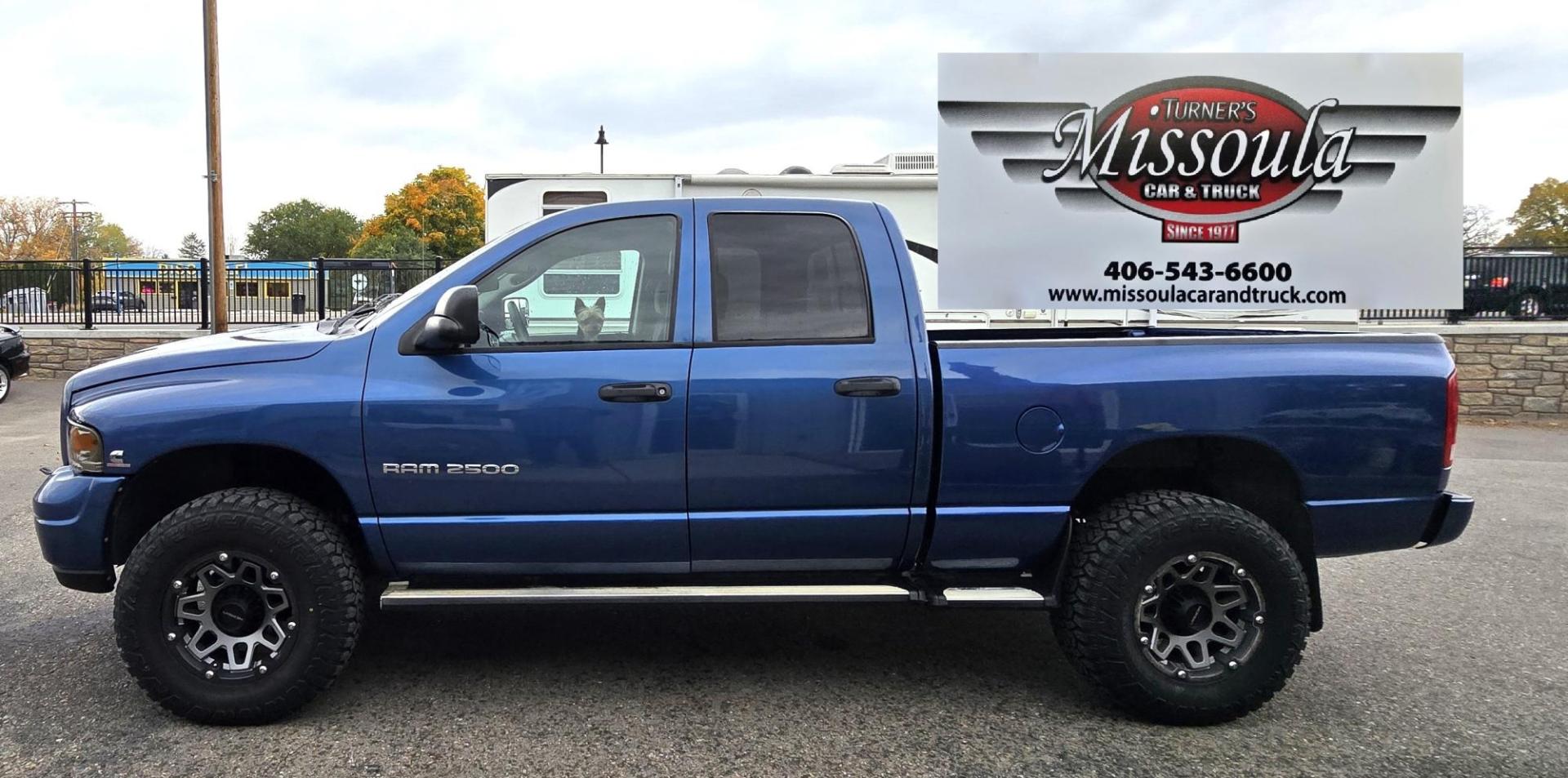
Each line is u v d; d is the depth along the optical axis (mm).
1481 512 7082
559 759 3174
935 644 4312
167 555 3281
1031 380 3477
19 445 9562
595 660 4078
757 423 3424
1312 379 3500
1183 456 3721
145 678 3312
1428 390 3545
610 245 3602
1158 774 3107
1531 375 12055
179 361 3457
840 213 3666
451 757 3184
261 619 3426
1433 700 3727
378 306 4043
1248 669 3406
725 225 3621
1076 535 3572
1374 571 5566
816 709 3600
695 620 4605
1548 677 3959
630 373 3422
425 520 3422
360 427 3355
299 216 82812
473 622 4566
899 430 3463
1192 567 3420
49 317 16234
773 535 3504
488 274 3553
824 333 3531
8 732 3346
